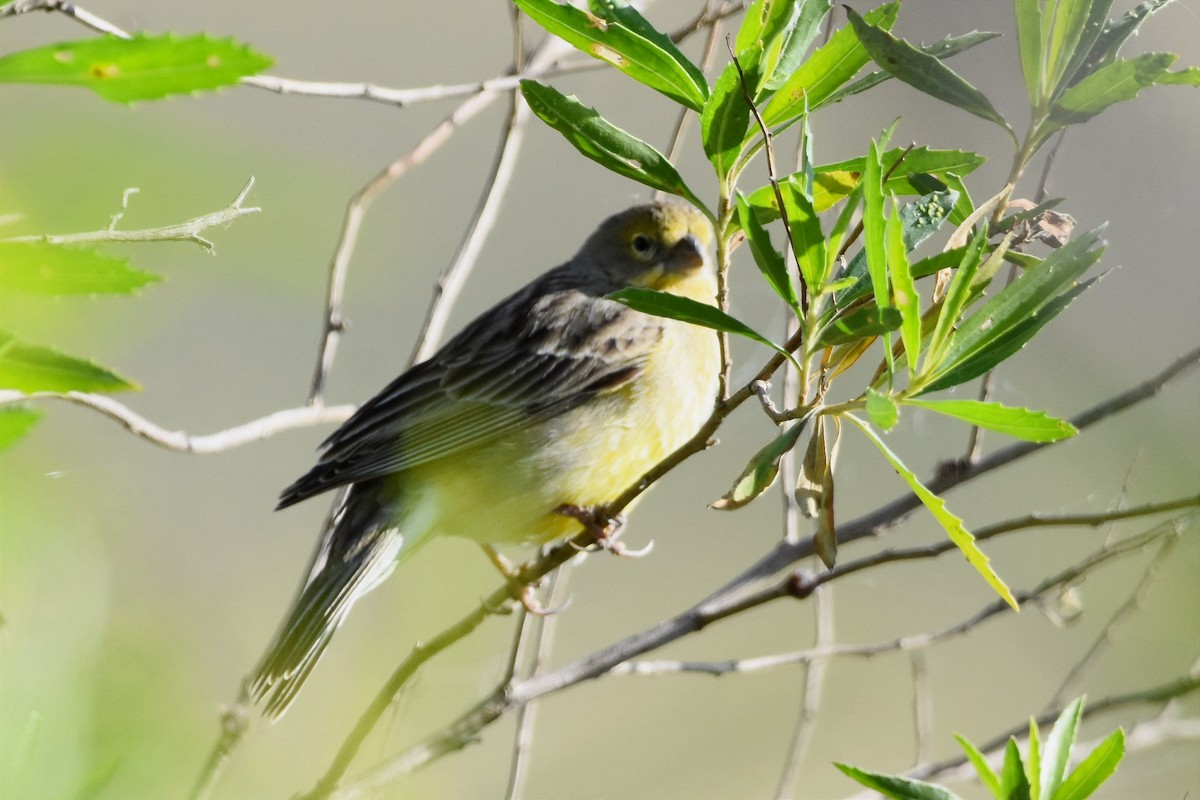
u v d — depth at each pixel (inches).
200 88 119.2
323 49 698.2
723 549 608.7
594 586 597.0
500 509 418.0
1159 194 607.8
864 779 202.8
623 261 443.8
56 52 116.4
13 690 115.6
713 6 383.9
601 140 234.2
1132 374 580.7
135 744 124.2
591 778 525.3
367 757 234.5
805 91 231.9
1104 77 222.2
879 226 202.7
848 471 600.4
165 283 142.5
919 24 607.2
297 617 394.9
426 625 185.5
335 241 151.6
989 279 219.3
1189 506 270.2
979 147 631.8
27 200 130.4
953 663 569.0
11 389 142.1
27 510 124.1
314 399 374.3
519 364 418.3
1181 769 480.4
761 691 568.1
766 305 576.4
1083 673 366.6
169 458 553.0
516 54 382.0
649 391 423.8
